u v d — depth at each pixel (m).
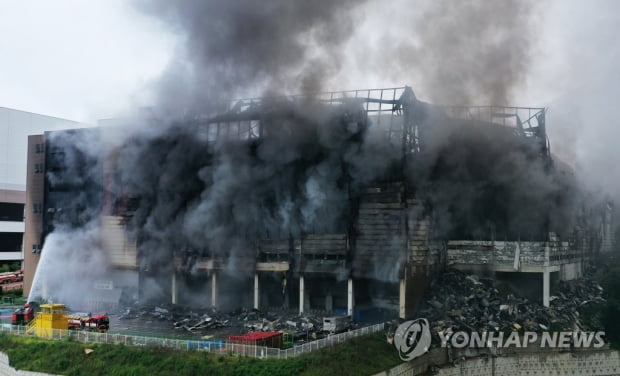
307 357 44.25
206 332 57.06
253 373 42.06
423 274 63.03
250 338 46.62
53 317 54.25
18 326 56.09
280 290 67.81
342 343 48.81
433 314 60.03
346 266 62.44
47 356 49.25
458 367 54.94
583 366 58.66
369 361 47.81
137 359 46.28
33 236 83.00
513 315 60.78
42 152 83.12
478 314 60.38
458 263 68.38
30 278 82.94
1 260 114.12
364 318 62.28
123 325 61.50
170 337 54.25
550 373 57.72
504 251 66.75
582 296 68.38
